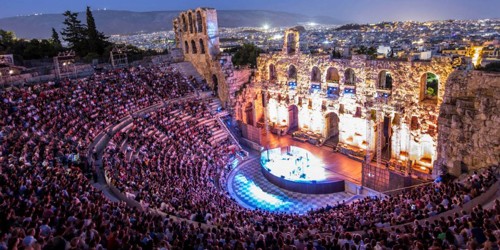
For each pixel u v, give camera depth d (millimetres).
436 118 44844
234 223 28906
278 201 46562
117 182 33812
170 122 56125
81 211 22062
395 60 48031
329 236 22391
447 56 42375
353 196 46250
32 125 41438
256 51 80562
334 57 61250
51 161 34250
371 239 20047
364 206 34125
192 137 55062
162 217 27016
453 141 40312
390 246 19328
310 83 60188
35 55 77812
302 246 19984
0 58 64250
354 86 53906
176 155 48688
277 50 67562
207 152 54219
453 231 19109
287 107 66188
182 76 70750
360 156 54438
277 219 32562
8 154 33469
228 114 66688
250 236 23297
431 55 46281
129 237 19047
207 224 27812
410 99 46906
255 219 32219
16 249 14484
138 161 41688
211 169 51219
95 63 71812
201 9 68938
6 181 26891
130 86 60656
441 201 28438
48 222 20000
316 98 60156
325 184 47375
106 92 56250
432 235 19688
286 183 49188
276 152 57719
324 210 38562
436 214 25625
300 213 43281
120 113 53125
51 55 80625
